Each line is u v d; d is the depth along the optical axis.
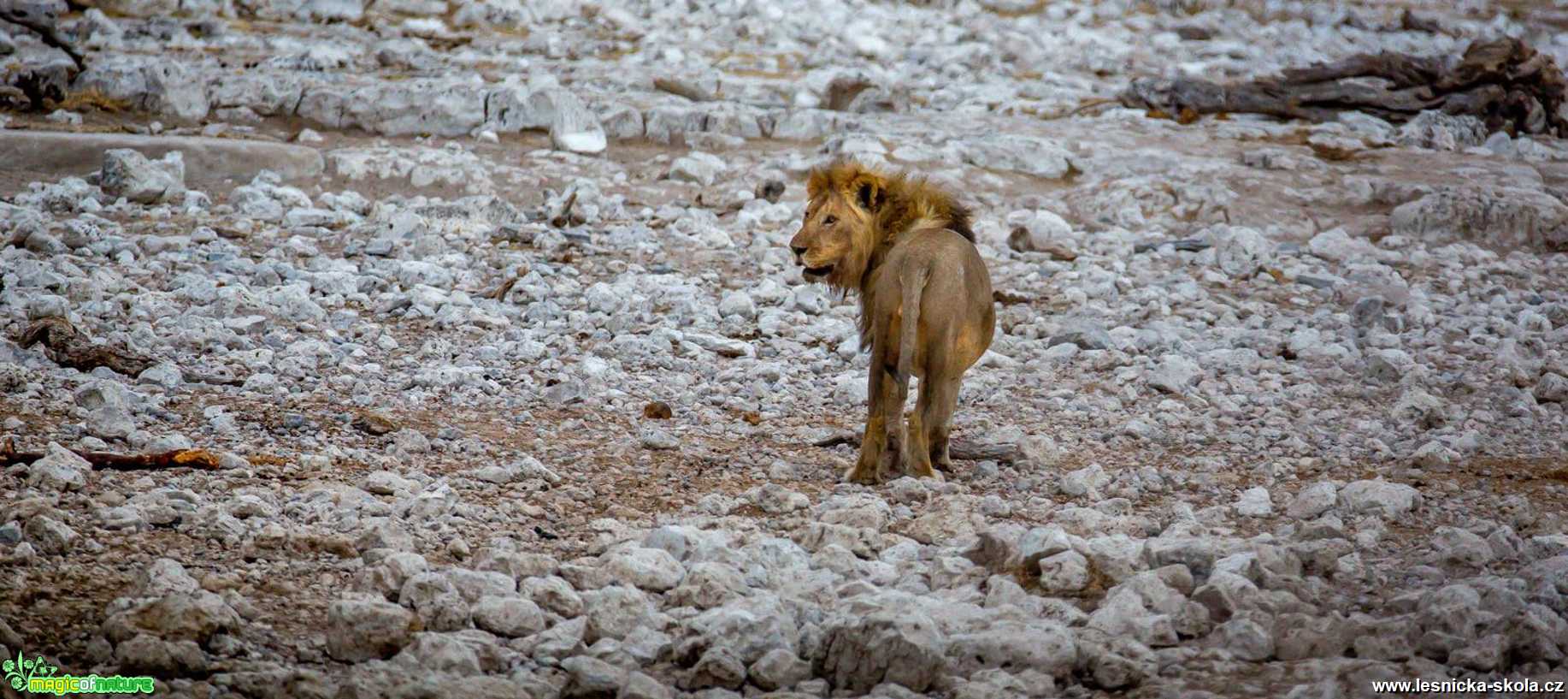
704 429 11.85
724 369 13.84
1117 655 6.94
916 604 7.55
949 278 9.92
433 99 23.41
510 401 12.41
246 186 19.98
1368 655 7.12
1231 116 28.19
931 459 10.64
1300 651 7.26
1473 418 12.82
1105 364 14.40
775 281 17.25
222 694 6.46
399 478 9.75
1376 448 11.70
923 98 29.44
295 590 7.82
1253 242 19.53
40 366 12.10
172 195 19.05
